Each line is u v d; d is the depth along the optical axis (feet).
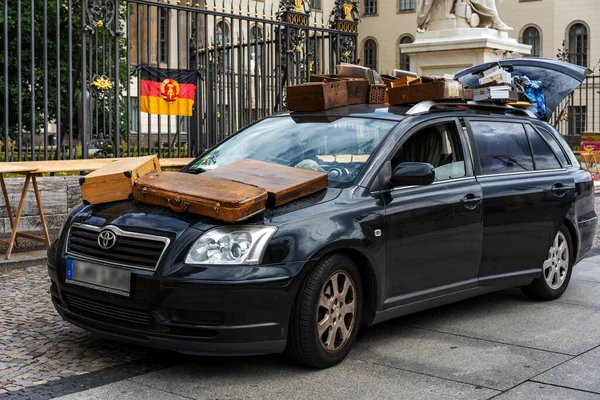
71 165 27.76
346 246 16.30
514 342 18.71
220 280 14.78
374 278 17.17
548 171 22.80
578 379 15.99
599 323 20.66
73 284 16.39
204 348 15.02
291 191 16.28
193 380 15.57
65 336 18.43
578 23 167.73
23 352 17.15
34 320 19.77
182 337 14.97
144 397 14.60
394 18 188.96
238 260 15.01
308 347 15.78
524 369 16.61
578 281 26.25
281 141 19.67
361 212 16.90
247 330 14.97
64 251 16.84
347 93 21.08
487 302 23.00
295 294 15.46
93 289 15.99
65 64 64.75
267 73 41.04
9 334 18.48
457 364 16.89
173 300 14.94
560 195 22.62
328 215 16.34
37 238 27.96
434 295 18.81
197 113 37.60
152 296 15.10
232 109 38.11
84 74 32.63
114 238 15.89
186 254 15.10
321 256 15.80
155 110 35.32
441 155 19.63
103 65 33.40
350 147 18.62
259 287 14.94
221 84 39.09
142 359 16.85
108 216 16.58
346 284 16.62
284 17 40.16
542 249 22.15
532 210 21.49
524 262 21.58
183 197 15.85
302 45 44.47
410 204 18.02
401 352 17.72
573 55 168.45
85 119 32.76
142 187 16.66
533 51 173.37
